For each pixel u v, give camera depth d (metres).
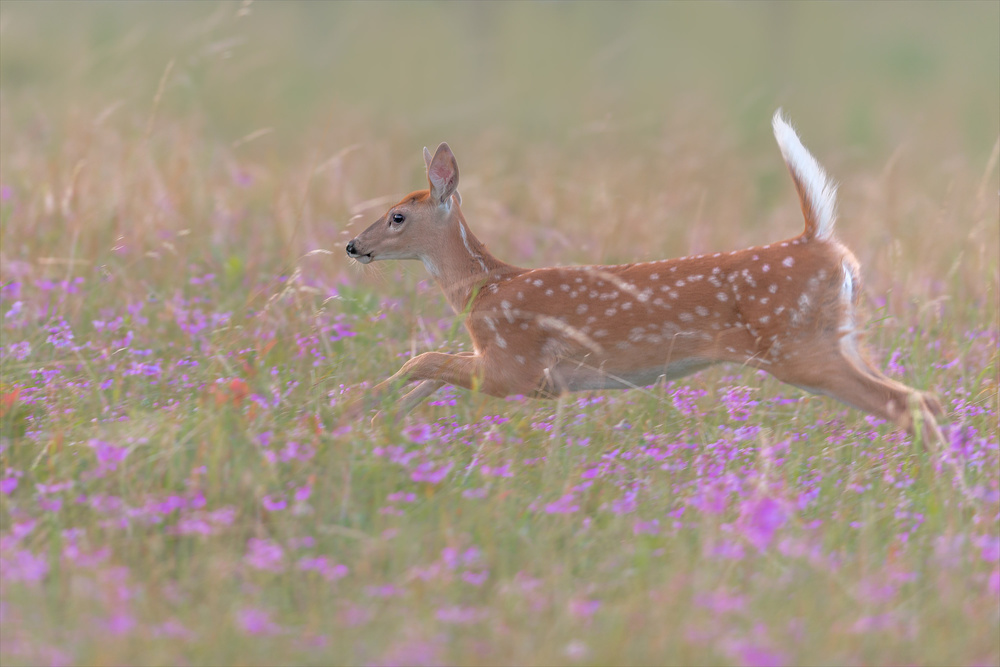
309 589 7.32
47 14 33.78
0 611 6.75
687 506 8.34
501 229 17.52
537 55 33.72
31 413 9.72
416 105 28.89
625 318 10.30
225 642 6.57
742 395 10.79
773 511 7.71
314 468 8.59
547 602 7.07
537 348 10.59
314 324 12.17
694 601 6.91
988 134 27.50
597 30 37.22
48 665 6.38
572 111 27.88
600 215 17.80
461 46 34.34
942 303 14.03
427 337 12.40
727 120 26.73
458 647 6.71
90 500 8.00
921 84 32.66
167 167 17.39
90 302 13.08
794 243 10.06
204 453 8.45
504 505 8.27
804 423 10.45
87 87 22.00
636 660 6.51
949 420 10.20
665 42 36.59
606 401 10.88
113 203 15.53
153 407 9.84
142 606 6.93
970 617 6.96
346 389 10.45
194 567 7.41
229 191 17.97
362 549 7.61
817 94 30.89
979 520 8.14
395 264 13.30
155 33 30.39
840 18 38.66
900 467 9.37
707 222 18.95
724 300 10.06
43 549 7.63
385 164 20.22
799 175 10.08
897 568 7.47
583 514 8.38
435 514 8.19
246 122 24.95
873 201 18.77
